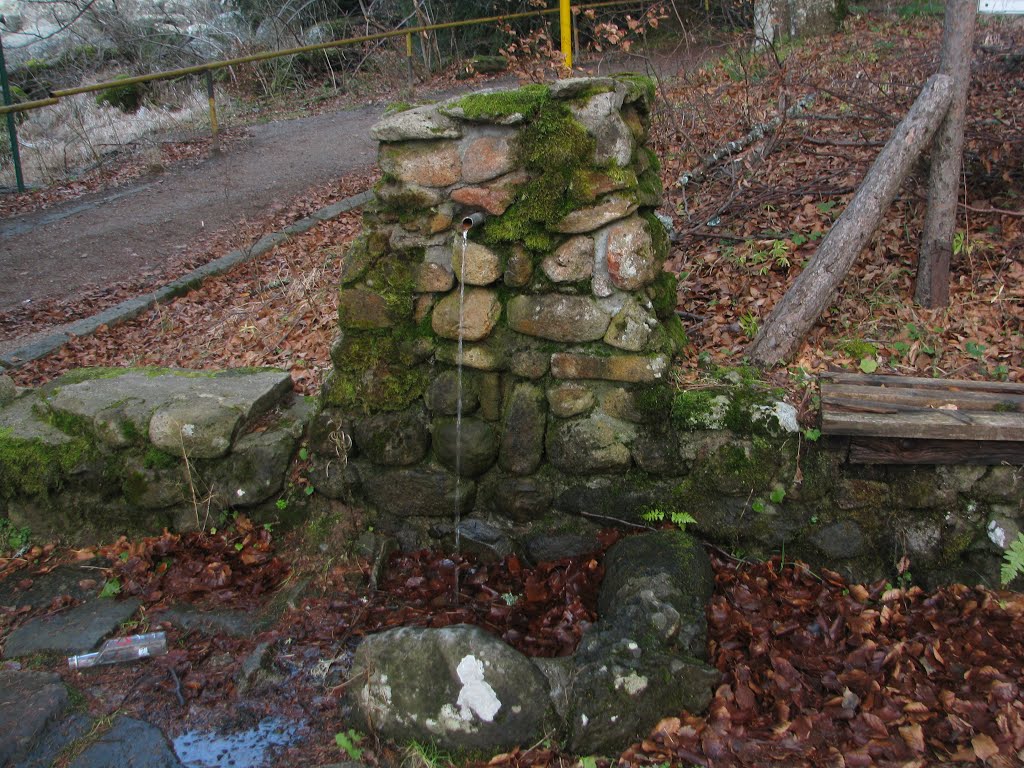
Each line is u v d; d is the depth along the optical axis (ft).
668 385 10.16
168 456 11.54
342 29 46.09
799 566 10.12
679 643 8.57
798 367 11.09
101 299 21.09
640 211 10.45
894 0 31.91
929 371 11.20
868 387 10.21
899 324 12.35
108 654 9.64
